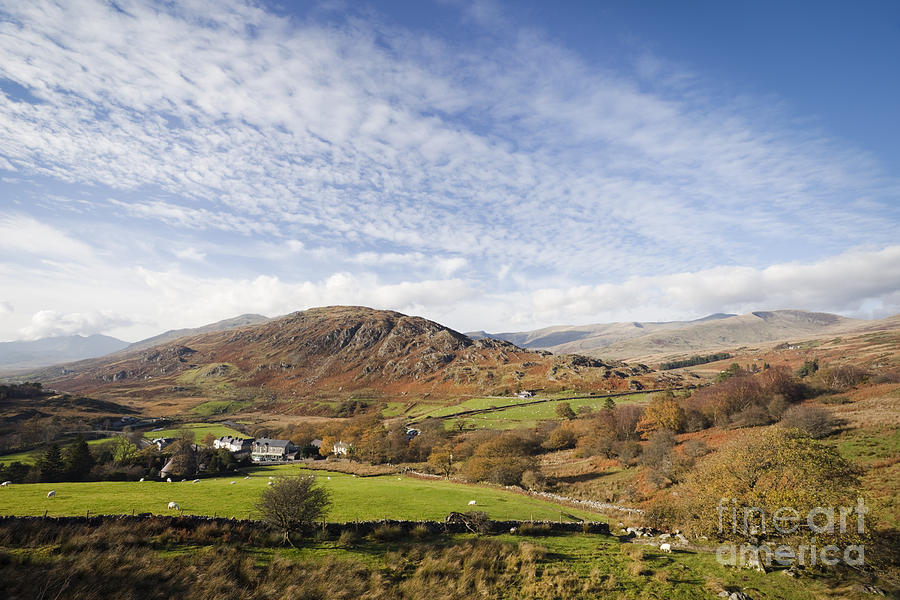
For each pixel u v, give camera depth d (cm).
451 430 13600
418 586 2242
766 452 2948
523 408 16038
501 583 2397
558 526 3847
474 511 3641
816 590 2266
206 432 16088
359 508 3672
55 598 1609
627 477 6719
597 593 2311
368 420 15500
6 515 2394
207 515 2819
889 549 2491
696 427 9069
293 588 2016
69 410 17312
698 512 3334
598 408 14788
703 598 2242
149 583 1889
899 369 11988
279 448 12862
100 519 2470
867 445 4681
